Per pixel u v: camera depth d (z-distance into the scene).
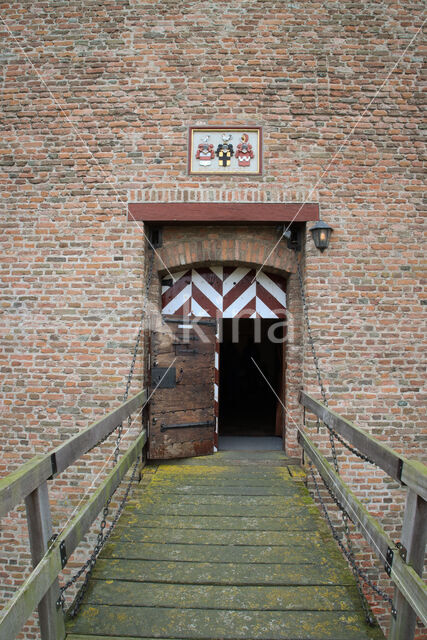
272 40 5.03
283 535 3.94
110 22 5.06
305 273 5.09
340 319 5.01
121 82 5.07
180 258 5.29
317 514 4.33
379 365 5.01
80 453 2.91
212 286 5.66
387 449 2.50
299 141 5.04
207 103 5.04
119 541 3.81
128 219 5.05
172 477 5.14
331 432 3.80
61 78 5.08
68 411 5.06
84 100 5.07
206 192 5.04
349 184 5.02
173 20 5.04
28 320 5.08
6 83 5.11
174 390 5.46
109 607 3.00
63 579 4.91
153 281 5.38
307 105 5.02
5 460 5.08
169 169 5.05
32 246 5.08
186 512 4.34
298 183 5.04
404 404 5.02
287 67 5.03
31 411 5.08
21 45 5.10
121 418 4.03
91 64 5.07
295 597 3.12
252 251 5.27
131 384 5.03
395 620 2.35
